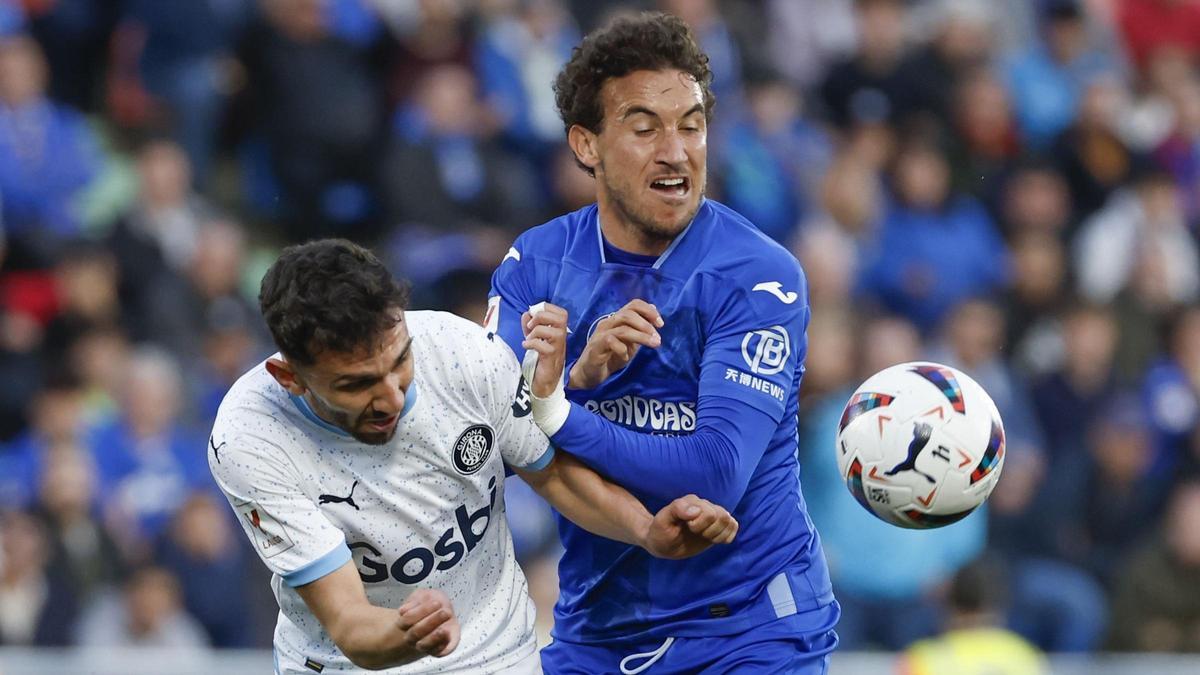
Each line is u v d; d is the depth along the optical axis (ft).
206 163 134.10
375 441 46.52
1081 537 120.47
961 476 49.52
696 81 50.78
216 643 99.04
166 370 106.63
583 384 49.85
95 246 116.47
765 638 52.16
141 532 101.91
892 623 105.70
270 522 46.88
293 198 130.52
